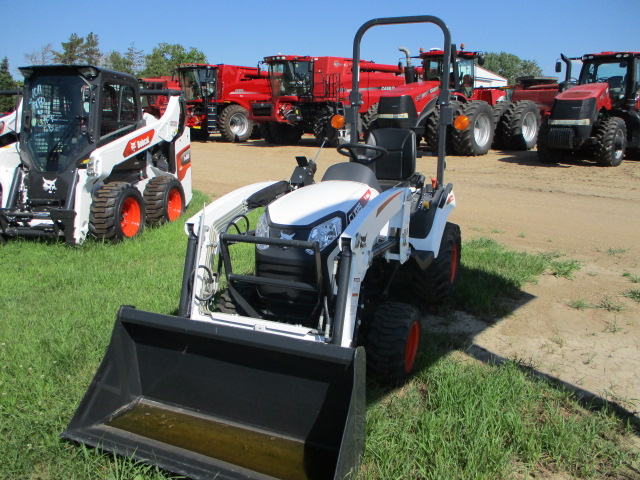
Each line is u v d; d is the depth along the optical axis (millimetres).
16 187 6574
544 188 10508
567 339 4250
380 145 4805
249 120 19844
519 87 18734
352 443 2439
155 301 4488
